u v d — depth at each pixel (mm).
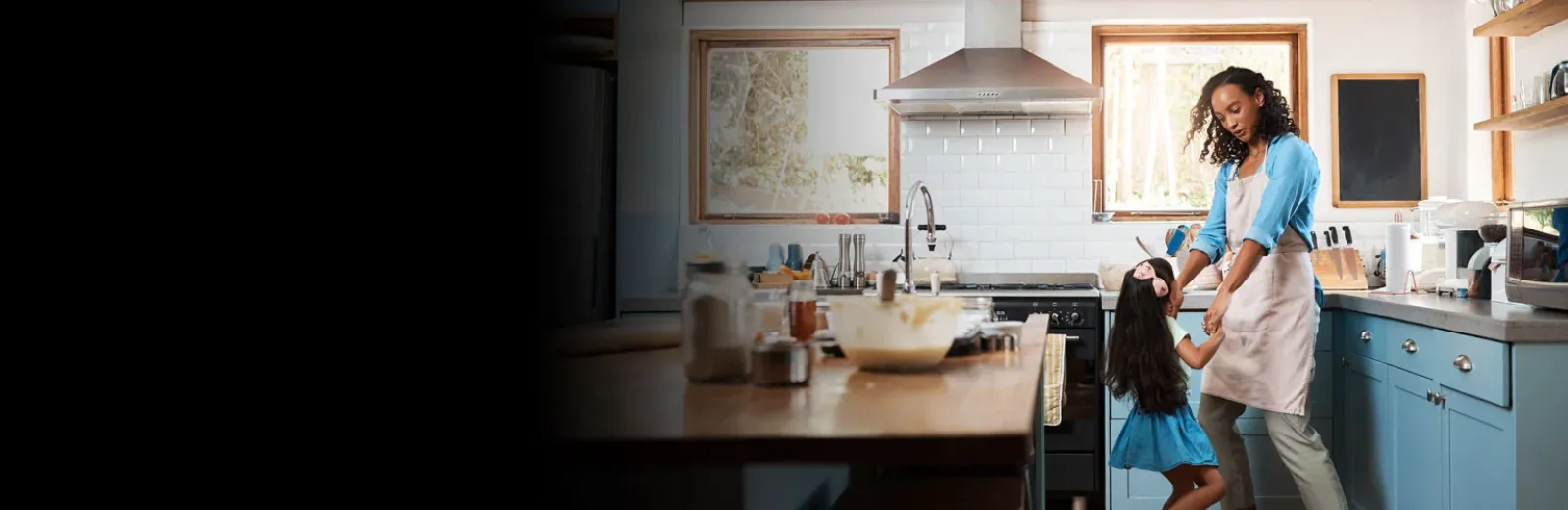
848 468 1805
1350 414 3902
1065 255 4777
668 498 916
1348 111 4629
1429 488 3209
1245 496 3518
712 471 1007
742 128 4988
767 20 4879
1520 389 2682
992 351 1647
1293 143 3207
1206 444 3113
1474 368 2879
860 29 4898
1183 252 4617
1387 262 4102
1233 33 4723
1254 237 3176
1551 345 2693
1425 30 4605
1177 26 4750
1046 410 3707
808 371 1241
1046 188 4793
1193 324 4012
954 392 1192
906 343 1372
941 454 904
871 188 4965
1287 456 3363
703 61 4996
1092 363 4141
